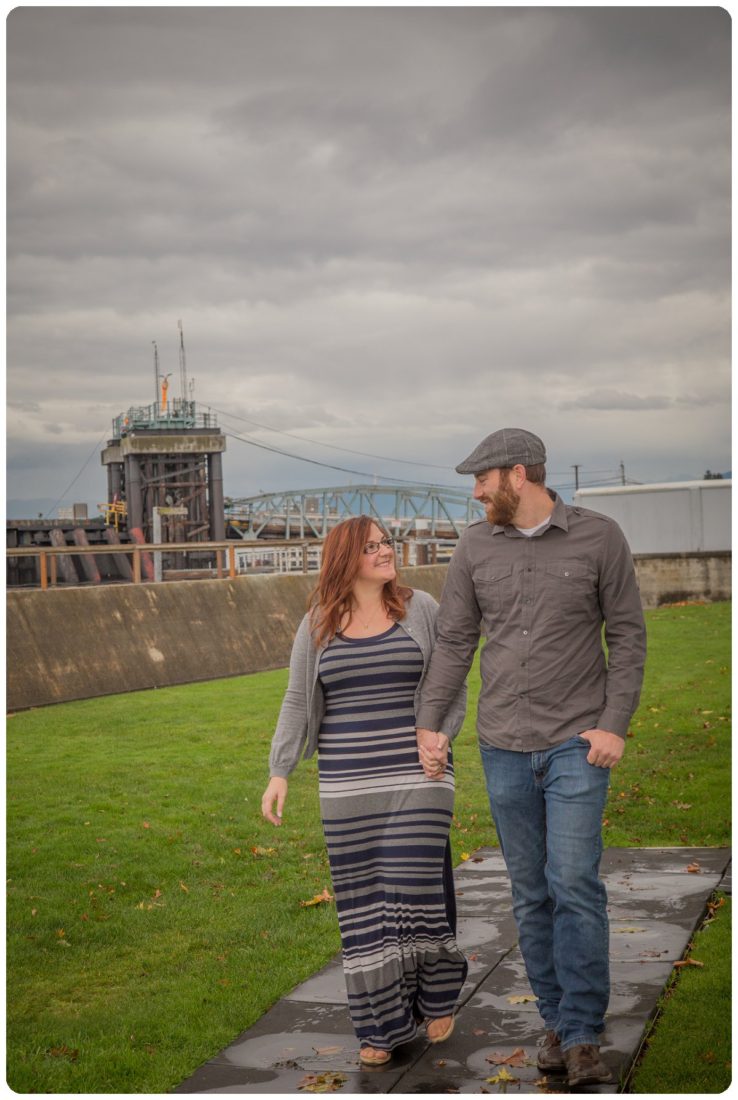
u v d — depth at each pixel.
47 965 5.31
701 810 7.66
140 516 67.50
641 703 12.05
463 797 8.52
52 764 10.48
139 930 5.77
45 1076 3.96
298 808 8.53
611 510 27.81
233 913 5.98
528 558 3.73
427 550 28.28
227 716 13.36
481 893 5.79
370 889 3.90
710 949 4.73
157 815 8.38
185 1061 4.02
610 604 3.73
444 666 3.89
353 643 3.92
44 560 16.95
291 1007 4.47
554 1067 3.67
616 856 6.34
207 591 19.39
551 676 3.69
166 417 68.81
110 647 17.06
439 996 3.91
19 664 15.58
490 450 3.73
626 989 4.29
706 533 26.94
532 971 3.83
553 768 3.67
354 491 84.50
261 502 88.00
